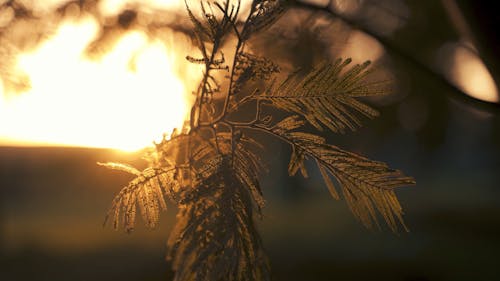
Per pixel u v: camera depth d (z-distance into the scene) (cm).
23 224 1195
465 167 2128
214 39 64
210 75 63
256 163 63
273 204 1622
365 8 177
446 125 299
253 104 77
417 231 1331
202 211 61
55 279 936
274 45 165
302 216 1532
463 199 1788
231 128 64
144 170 63
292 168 64
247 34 64
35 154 1080
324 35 171
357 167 64
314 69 64
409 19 202
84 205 1166
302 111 64
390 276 982
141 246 1042
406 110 273
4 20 99
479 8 96
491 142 515
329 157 64
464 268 1005
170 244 60
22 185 1163
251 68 63
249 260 60
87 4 116
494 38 97
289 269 1056
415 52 199
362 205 64
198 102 63
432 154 360
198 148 63
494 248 1133
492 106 126
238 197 61
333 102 64
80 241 1102
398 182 63
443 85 131
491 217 1477
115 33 122
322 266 1051
